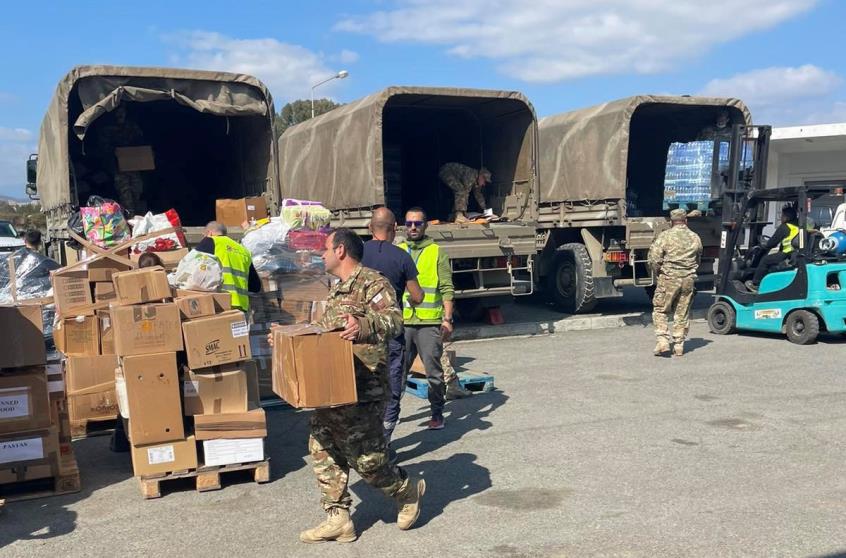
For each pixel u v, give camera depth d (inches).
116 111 394.0
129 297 183.6
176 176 470.3
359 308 144.9
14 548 154.5
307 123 478.3
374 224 206.8
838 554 140.7
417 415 255.3
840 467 190.5
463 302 445.4
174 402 181.6
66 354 235.1
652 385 287.6
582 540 149.9
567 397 271.6
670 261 339.3
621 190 437.1
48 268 316.2
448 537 153.9
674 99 440.5
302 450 219.1
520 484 183.9
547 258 503.2
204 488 184.7
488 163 456.1
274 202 354.3
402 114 454.3
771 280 384.8
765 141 435.8
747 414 243.4
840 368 312.5
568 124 479.5
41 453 182.4
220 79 334.6
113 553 150.8
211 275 210.1
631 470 191.5
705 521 157.6
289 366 141.6
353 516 167.0
